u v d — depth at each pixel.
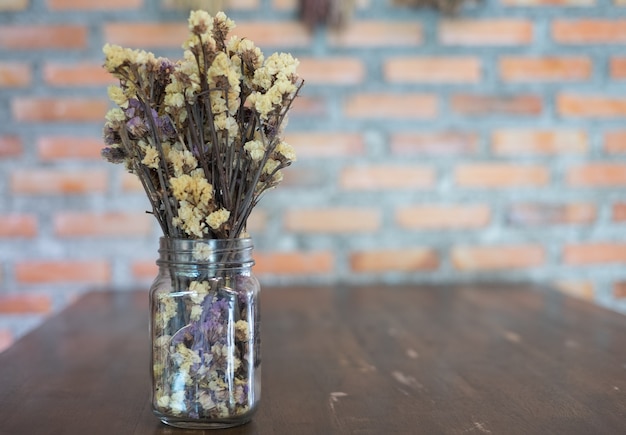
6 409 0.89
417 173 1.56
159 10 1.52
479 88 1.56
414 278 1.57
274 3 1.52
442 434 0.78
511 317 1.27
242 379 0.82
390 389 0.97
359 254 1.57
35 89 1.52
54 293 1.54
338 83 1.54
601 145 1.58
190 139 0.82
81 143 1.53
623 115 1.57
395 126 1.56
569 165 1.58
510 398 0.92
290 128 1.55
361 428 0.81
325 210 1.56
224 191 0.81
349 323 1.25
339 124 1.55
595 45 1.56
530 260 1.58
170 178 0.79
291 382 1.00
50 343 1.15
